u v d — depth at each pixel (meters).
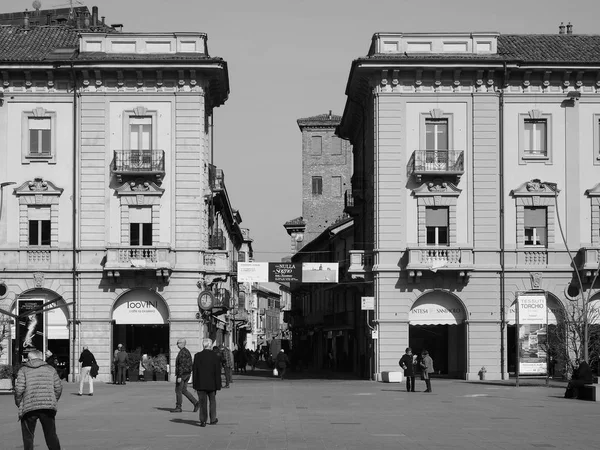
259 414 28.88
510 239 51.97
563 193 52.22
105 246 51.06
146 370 50.84
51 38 55.31
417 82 51.97
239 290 107.81
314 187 113.44
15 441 21.64
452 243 51.62
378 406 32.47
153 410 30.83
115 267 50.12
